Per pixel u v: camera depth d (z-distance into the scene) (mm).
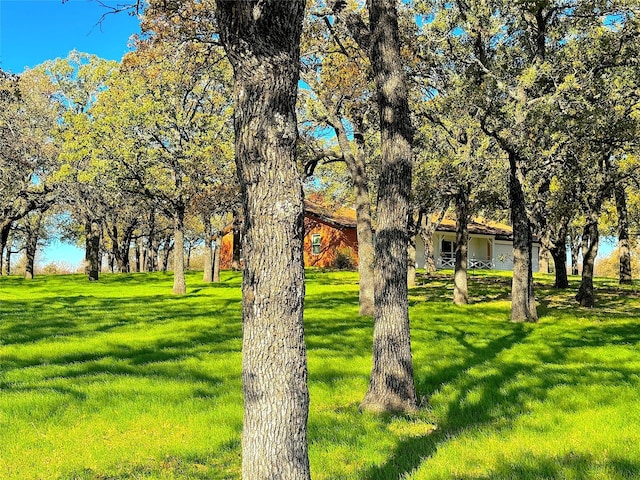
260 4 3072
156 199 27203
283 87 3256
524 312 15914
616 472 4734
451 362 9820
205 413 6680
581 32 16172
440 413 6773
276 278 3244
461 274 20312
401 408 6855
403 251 7145
